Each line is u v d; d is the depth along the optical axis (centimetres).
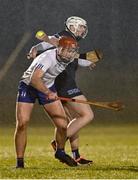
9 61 4162
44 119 4097
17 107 1619
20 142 1634
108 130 4116
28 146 2814
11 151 2338
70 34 1764
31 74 1580
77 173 1528
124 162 1845
